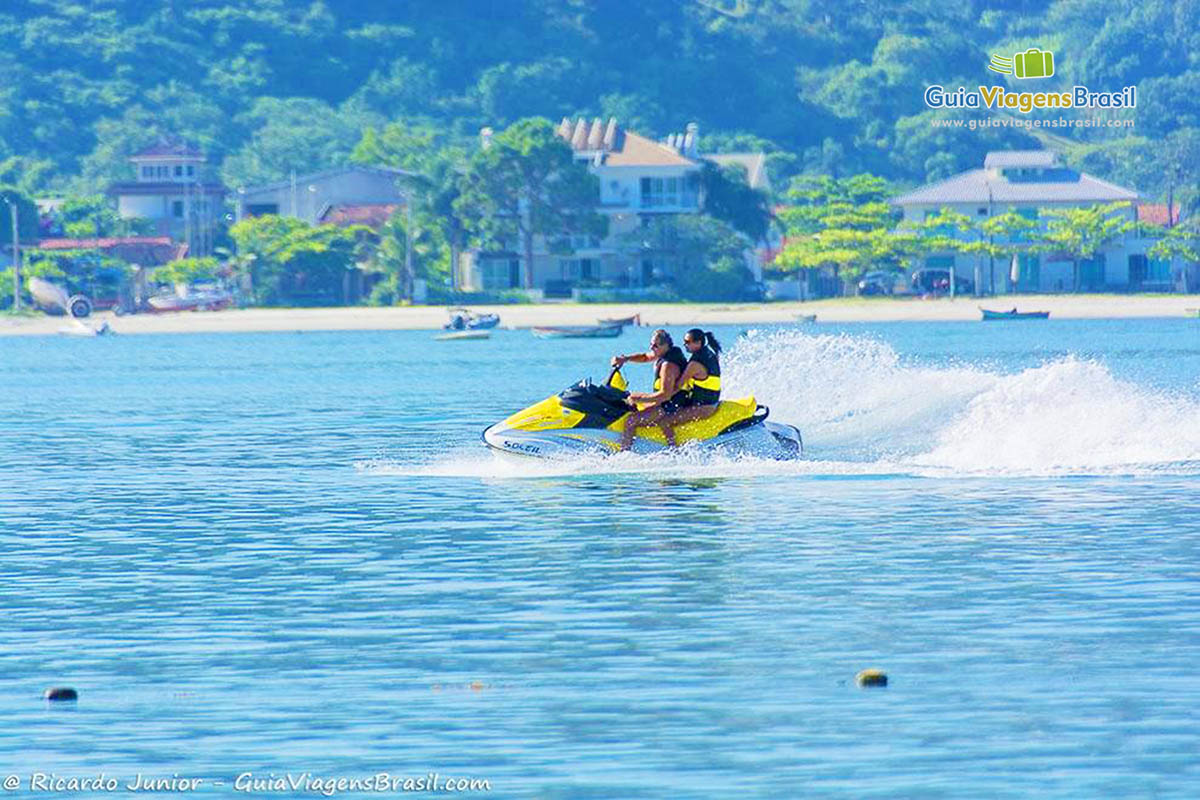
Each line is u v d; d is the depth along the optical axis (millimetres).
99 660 63062
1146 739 51719
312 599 73438
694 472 108438
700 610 69875
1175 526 88500
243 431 159125
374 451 135875
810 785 48438
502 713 55469
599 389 110000
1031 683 57844
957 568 78062
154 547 88000
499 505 99438
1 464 130375
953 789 47906
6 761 51594
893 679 58719
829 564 79375
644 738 52750
